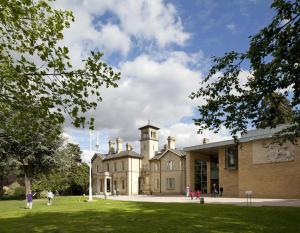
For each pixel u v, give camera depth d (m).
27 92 7.59
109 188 76.69
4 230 15.34
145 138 72.25
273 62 10.70
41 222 18.36
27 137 8.77
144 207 28.39
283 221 16.67
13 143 39.81
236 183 46.91
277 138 19.33
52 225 17.02
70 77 7.55
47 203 35.25
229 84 12.76
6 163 41.06
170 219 18.58
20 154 42.00
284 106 13.36
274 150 40.44
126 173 70.94
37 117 7.85
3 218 20.91
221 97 12.95
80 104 7.82
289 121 14.58
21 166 44.19
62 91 7.59
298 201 32.97
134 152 74.06
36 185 50.12
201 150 53.47
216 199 40.34
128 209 26.55
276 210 22.19
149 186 68.94
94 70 7.72
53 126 8.27
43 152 43.03
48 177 52.50
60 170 47.03
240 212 21.69
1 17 6.99
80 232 14.39
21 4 7.15
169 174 64.75
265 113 12.77
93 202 37.56
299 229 14.08
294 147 38.28
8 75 7.23
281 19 10.15
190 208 26.00
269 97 11.92
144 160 71.81
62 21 7.79
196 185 59.22
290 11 9.92
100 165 79.38
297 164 37.81
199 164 59.81
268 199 38.03
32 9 7.32
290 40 10.31
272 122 13.04
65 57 7.48
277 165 39.91
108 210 25.91
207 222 16.94
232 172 47.66
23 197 52.19
